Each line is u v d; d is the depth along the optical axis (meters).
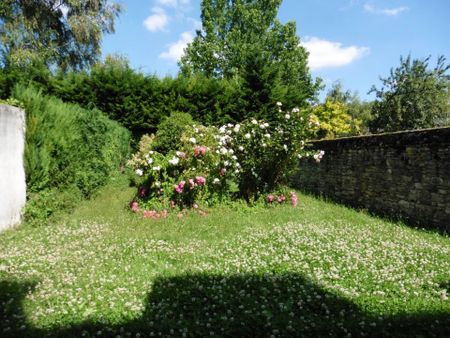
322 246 6.60
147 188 10.08
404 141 9.59
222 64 32.34
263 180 11.41
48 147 8.70
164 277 4.96
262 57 17.53
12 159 7.59
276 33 32.75
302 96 18.03
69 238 6.93
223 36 33.25
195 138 10.88
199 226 8.20
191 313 3.96
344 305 4.21
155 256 5.91
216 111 16.62
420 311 4.02
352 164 12.15
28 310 3.96
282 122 11.64
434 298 4.43
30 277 4.89
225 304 4.15
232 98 16.88
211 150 10.62
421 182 8.95
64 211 8.69
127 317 3.86
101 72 15.80
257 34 32.59
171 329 3.59
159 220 8.69
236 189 10.52
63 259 5.66
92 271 5.13
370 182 11.15
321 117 30.25
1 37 21.00
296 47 32.44
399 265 5.61
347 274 5.18
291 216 9.58
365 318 3.87
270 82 17.45
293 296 4.45
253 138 11.12
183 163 10.17
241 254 6.09
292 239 7.07
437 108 20.05
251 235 7.48
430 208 8.63
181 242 6.85
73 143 9.77
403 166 9.62
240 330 3.62
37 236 6.99
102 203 10.13
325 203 12.07
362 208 11.27
